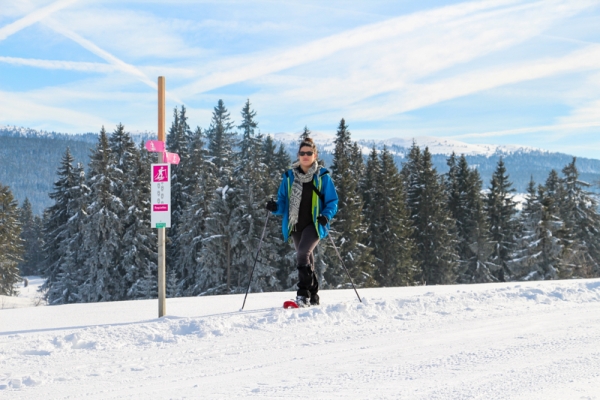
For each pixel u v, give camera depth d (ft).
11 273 145.79
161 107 16.22
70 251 136.77
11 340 11.67
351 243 116.67
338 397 7.32
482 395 7.18
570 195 163.12
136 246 128.06
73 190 145.18
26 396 8.04
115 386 8.54
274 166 180.24
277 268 115.65
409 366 9.23
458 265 142.82
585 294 19.49
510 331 12.75
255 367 9.62
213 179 132.05
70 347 11.51
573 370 8.64
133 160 143.64
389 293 21.26
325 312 15.16
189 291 123.95
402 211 131.64
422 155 160.66
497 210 160.56
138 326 13.05
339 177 122.42
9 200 143.43
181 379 8.89
